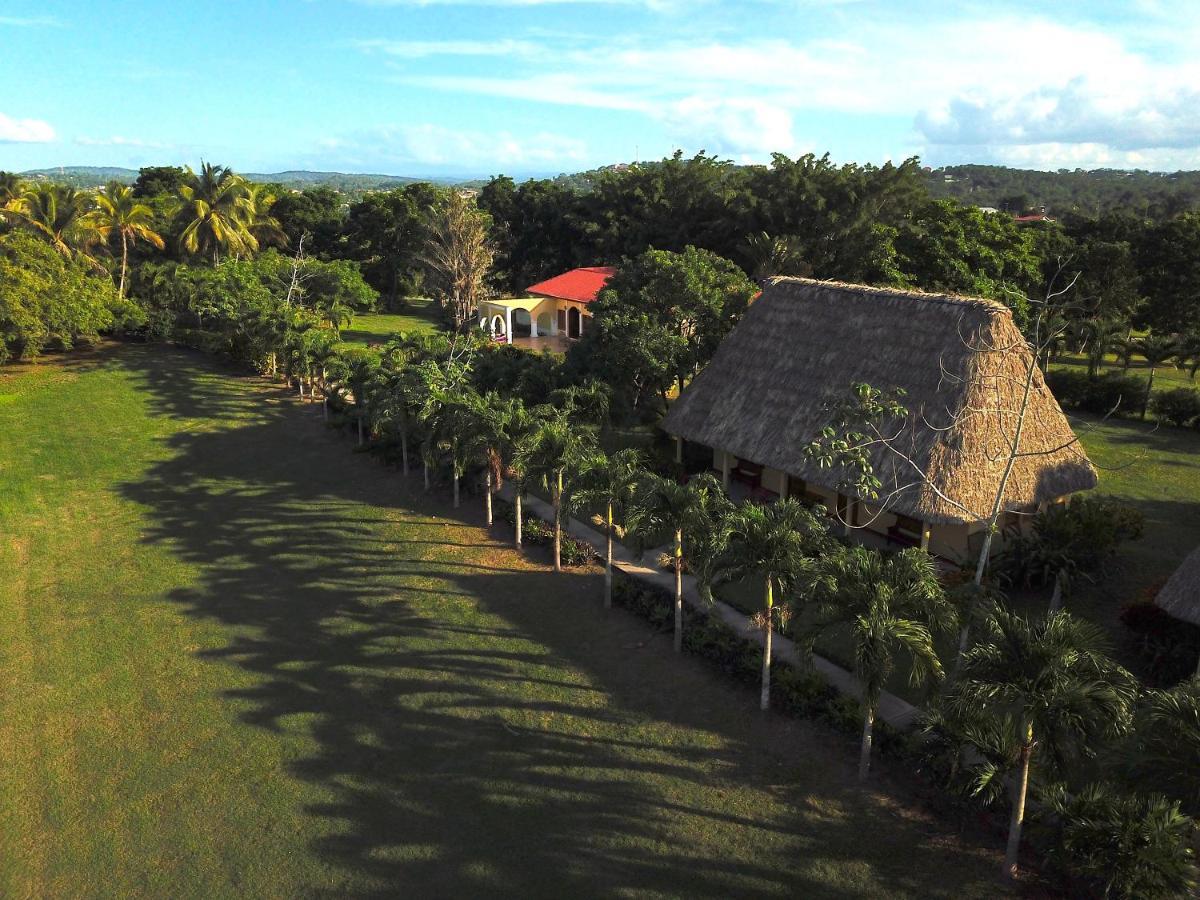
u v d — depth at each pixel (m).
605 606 22.64
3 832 14.98
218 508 31.14
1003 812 14.42
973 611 16.48
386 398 33.62
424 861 13.93
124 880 13.78
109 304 59.84
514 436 26.61
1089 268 60.94
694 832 14.41
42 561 26.81
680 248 67.31
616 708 18.14
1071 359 59.19
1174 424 40.72
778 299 31.81
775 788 15.46
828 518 28.14
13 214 61.97
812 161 60.75
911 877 13.27
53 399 47.00
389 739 17.23
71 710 18.59
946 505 22.95
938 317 26.30
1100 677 12.48
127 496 32.62
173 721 18.08
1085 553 22.98
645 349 34.19
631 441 37.22
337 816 15.05
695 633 20.70
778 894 13.05
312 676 19.70
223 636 21.67
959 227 54.34
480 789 15.64
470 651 20.64
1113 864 11.41
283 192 92.25
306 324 49.31
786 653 20.03
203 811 15.33
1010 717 12.59
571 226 79.19
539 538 27.23
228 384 50.69
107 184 71.44
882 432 25.27
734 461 32.75
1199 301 65.00
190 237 70.81
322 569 25.64
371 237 84.94
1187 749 12.03
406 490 32.50
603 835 14.40
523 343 60.84
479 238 69.00
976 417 24.03
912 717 17.48
